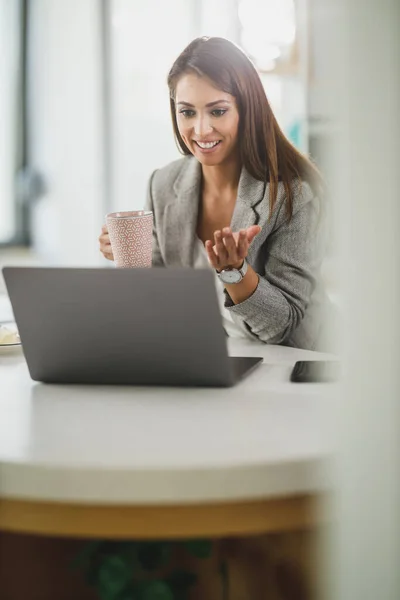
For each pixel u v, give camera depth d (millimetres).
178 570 1024
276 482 826
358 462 742
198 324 1100
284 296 1519
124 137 3707
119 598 949
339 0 718
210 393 1133
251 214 1601
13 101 3764
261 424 967
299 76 2971
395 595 744
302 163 1617
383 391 729
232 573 1038
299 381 1189
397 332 724
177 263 1769
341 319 755
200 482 813
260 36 3102
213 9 3354
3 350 1466
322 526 837
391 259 717
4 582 1067
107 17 3621
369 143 710
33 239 3865
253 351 1460
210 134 1564
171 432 941
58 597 1080
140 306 1108
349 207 727
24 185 3826
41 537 1066
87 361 1178
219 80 1537
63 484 822
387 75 700
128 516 832
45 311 1154
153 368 1161
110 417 1015
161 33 3574
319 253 1587
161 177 1780
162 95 3656
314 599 926
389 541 741
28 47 3734
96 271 1104
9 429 962
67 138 3746
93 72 3670
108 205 3742
